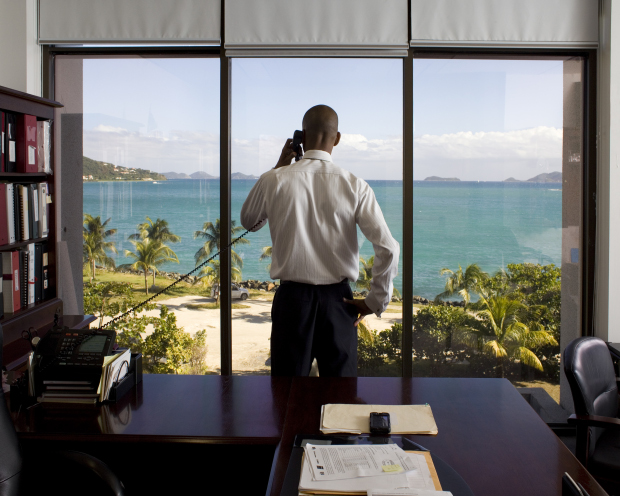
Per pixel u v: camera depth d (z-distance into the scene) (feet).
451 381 5.89
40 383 5.22
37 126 8.53
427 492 3.47
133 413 5.01
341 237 6.93
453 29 9.72
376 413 4.69
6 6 9.61
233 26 9.73
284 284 7.07
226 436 4.51
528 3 9.71
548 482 3.75
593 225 10.19
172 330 10.41
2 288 7.79
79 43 9.87
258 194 7.33
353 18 9.73
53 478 4.69
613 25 9.54
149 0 9.77
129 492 5.34
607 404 6.61
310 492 3.53
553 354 10.46
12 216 7.85
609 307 9.94
